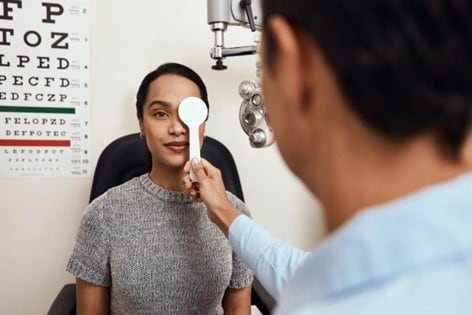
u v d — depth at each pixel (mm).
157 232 963
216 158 1296
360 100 274
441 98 262
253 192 1546
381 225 270
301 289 301
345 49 271
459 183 274
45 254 1360
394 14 261
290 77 311
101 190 1225
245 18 1154
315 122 315
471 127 272
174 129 928
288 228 1601
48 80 1308
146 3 1366
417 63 260
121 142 1257
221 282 1003
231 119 1488
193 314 994
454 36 260
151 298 954
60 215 1359
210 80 1453
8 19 1259
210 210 925
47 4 1283
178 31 1405
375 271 264
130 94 1379
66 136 1339
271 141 1087
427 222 262
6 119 1286
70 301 1117
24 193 1322
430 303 247
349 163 302
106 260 964
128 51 1364
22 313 1360
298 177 369
